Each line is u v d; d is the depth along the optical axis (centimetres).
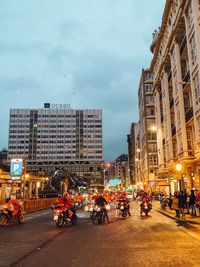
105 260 615
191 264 579
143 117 6712
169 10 3412
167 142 3725
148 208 1889
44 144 12481
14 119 12594
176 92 3133
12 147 12400
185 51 2748
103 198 1404
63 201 1303
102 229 1161
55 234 1029
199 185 2511
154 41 4934
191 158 2655
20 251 725
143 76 6681
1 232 1109
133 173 10725
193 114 2456
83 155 12469
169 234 1015
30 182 4562
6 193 4178
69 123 12725
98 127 12800
